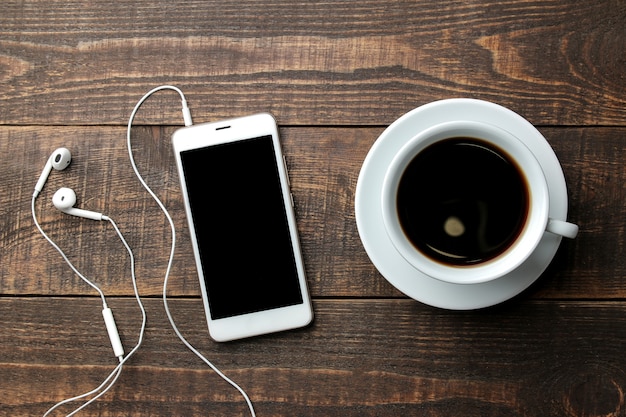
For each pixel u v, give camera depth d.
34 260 0.78
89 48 0.77
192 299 0.77
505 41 0.75
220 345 0.77
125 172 0.77
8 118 0.78
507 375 0.75
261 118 0.75
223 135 0.75
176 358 0.77
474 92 0.76
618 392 0.74
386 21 0.76
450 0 0.75
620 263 0.74
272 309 0.75
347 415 0.76
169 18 0.77
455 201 0.69
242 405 0.77
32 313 0.78
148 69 0.77
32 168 0.78
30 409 0.78
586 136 0.75
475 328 0.76
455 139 0.66
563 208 0.68
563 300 0.75
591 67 0.75
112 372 0.76
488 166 0.68
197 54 0.77
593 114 0.75
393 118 0.76
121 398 0.77
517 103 0.75
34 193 0.77
